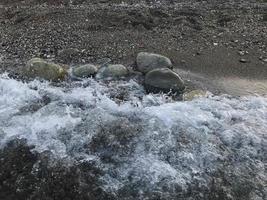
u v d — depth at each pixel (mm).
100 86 3605
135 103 3357
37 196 2555
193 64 4109
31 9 5281
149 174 2672
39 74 3672
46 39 4453
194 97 3447
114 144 2854
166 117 3090
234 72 4008
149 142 2873
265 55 4301
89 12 5055
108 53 4215
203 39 4555
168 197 2555
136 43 4414
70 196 2561
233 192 2611
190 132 2971
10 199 2555
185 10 5191
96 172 2680
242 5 5461
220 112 3229
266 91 3707
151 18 4910
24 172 2672
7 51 4242
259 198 2580
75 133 2926
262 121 3168
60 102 3275
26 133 2930
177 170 2711
